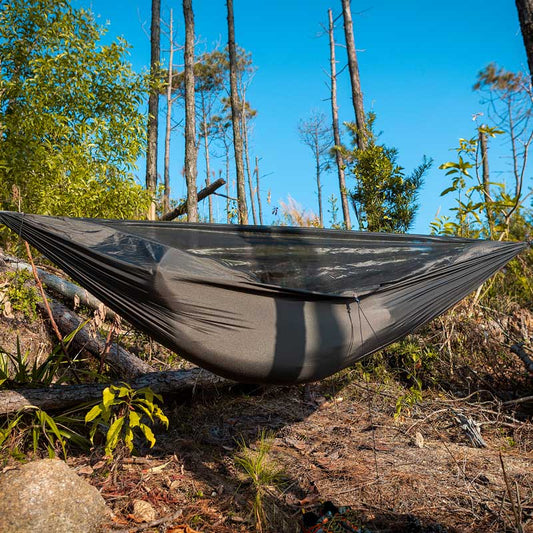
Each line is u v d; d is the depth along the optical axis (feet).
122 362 14.57
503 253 11.93
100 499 8.11
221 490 9.60
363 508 9.15
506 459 11.37
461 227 20.07
